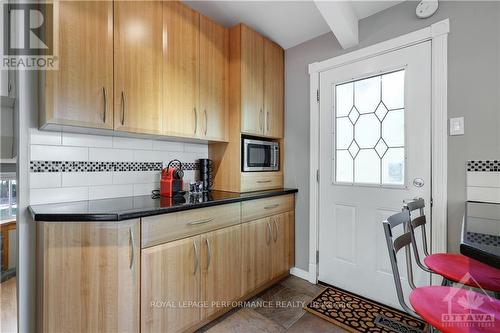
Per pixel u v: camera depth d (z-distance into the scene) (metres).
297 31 2.23
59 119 1.24
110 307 1.20
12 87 1.41
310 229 2.31
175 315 1.41
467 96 1.54
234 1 1.84
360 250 2.03
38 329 1.32
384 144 1.91
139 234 1.27
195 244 1.52
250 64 2.15
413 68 1.76
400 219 1.14
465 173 1.55
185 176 2.19
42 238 1.20
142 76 1.55
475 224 1.01
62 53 1.25
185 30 1.79
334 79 2.18
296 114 2.45
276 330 1.63
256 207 1.99
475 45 1.51
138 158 1.90
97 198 1.68
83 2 1.32
